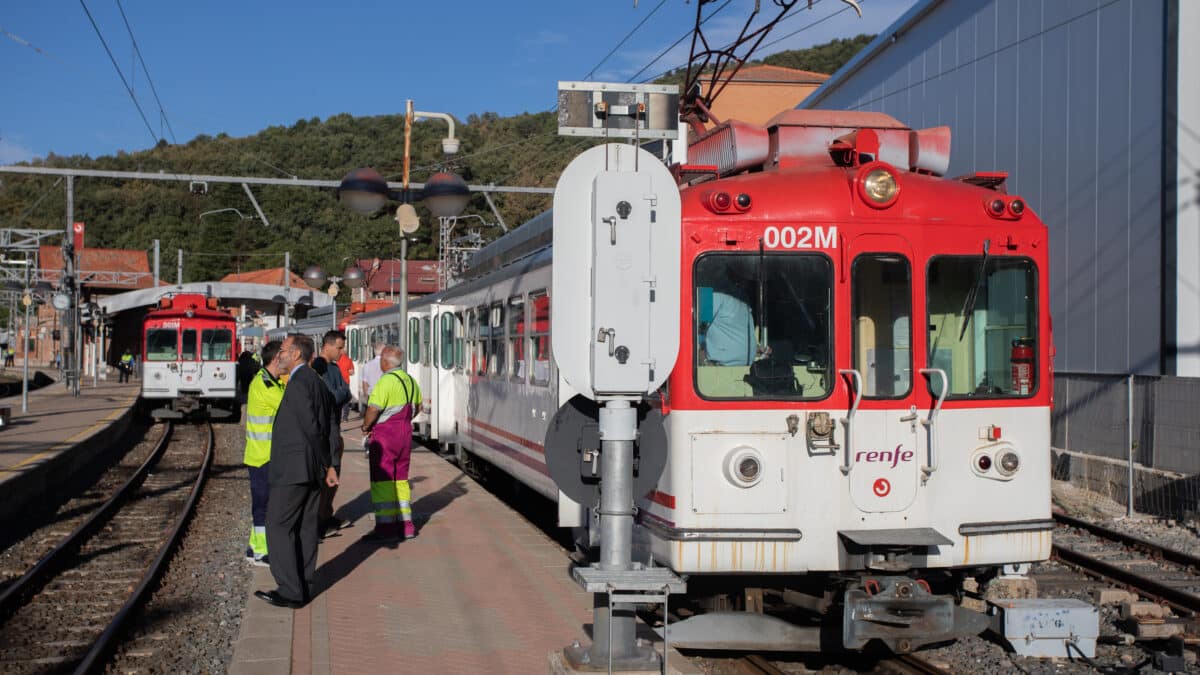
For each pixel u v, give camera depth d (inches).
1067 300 607.2
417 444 854.5
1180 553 388.8
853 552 245.6
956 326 257.1
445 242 1209.4
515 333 452.8
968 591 298.8
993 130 677.9
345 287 2220.7
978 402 255.8
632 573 187.6
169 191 2908.5
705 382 245.1
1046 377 262.8
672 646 250.5
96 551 429.1
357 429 940.0
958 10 717.3
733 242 248.4
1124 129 558.3
